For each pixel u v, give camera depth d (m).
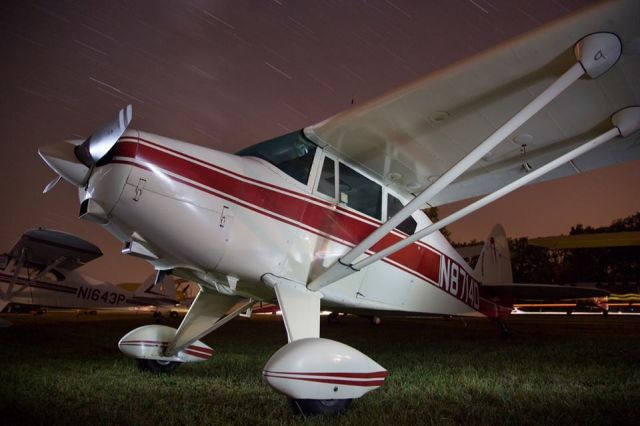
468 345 7.15
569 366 4.53
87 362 4.55
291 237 3.45
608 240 13.41
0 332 9.12
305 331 3.21
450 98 3.28
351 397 2.69
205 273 3.37
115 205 2.95
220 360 4.85
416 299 4.63
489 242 8.70
